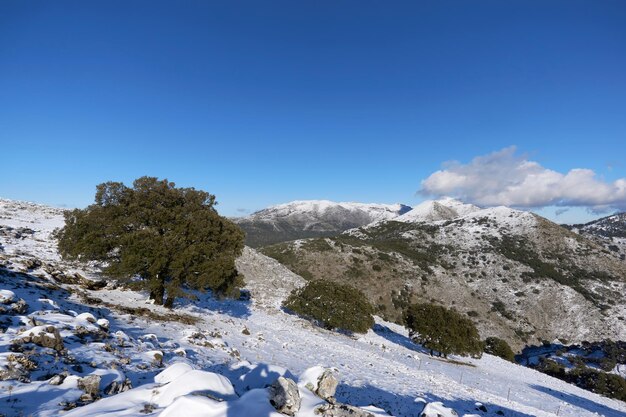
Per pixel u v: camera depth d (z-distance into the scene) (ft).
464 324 151.23
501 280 394.52
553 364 215.72
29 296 57.72
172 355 48.55
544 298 353.92
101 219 81.41
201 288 84.99
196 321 82.84
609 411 115.24
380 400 59.62
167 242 82.28
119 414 22.38
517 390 111.04
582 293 359.05
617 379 176.55
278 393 24.35
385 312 300.40
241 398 23.67
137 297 91.40
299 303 143.54
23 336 35.35
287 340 93.86
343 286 148.15
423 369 106.22
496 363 164.04
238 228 96.99
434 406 50.01
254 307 136.77
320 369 30.45
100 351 40.24
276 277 195.52
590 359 246.47
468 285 385.50
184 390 25.31
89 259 82.28
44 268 83.56
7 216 169.78
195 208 91.66
